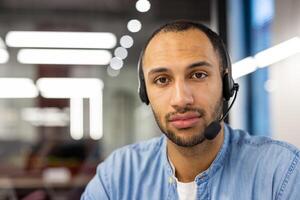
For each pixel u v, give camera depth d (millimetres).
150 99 1049
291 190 1021
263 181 1060
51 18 6551
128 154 1238
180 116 995
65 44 7258
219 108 1048
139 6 6098
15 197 3678
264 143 1133
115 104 11141
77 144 4645
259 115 4078
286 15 3180
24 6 6371
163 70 1015
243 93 4137
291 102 3105
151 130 8672
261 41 4059
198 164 1096
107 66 9727
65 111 9016
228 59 1087
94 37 6977
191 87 1002
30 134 10352
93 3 6230
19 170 4262
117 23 6672
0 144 6270
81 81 9570
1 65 9523
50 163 4336
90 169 4027
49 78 8688
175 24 1054
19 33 6918
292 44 3072
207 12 5504
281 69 3279
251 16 4254
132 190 1171
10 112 10500
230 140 1158
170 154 1137
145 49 1073
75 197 3660
